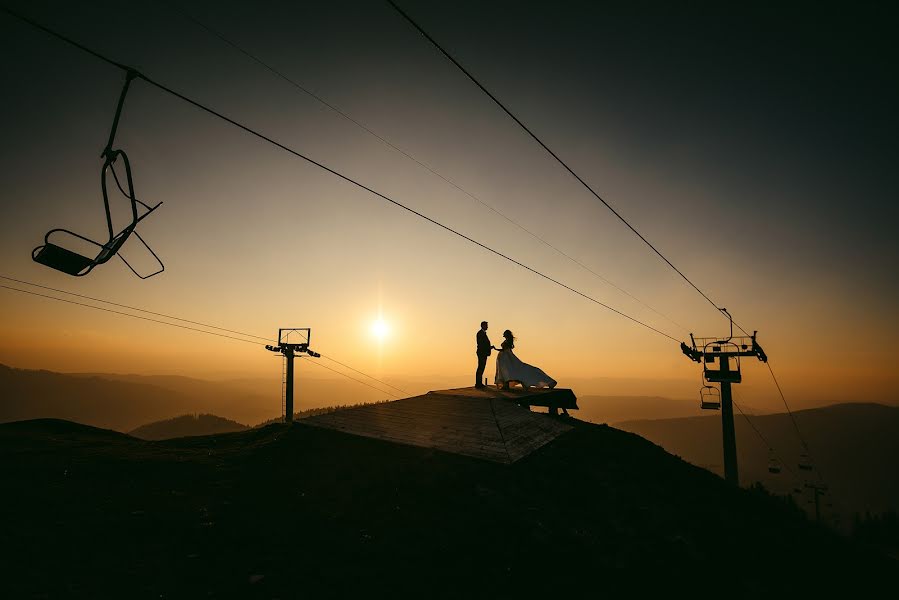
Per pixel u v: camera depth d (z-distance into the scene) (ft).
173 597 17.31
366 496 30.32
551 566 23.49
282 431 45.88
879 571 32.22
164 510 25.77
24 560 18.45
